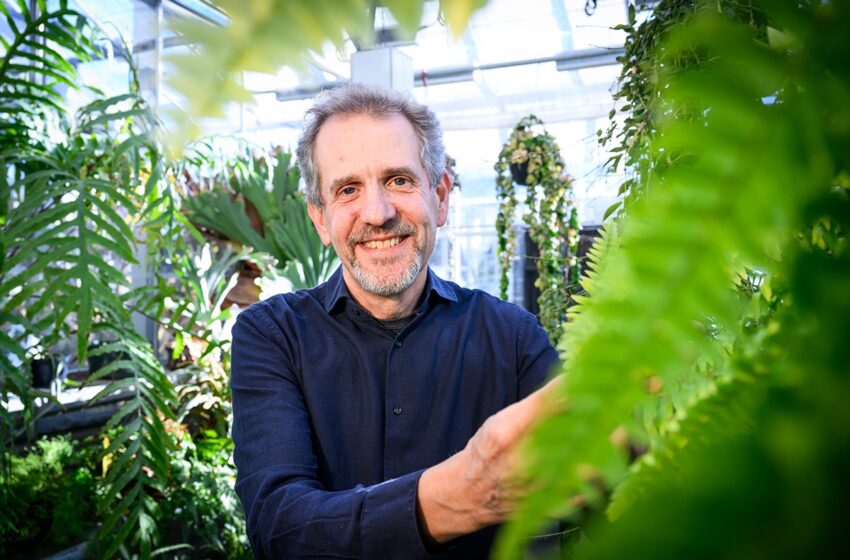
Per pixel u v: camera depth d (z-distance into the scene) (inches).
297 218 145.6
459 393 52.5
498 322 54.6
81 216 74.0
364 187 51.3
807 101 3.4
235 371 50.1
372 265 51.2
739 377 5.6
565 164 113.5
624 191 37.5
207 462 120.8
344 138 51.1
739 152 3.4
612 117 47.3
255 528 39.1
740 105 3.4
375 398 50.7
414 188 51.9
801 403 3.0
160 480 81.0
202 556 114.3
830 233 7.5
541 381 52.6
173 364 141.2
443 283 56.5
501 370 53.0
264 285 138.9
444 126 240.1
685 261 3.5
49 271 71.7
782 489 2.5
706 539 2.4
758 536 2.5
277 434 44.9
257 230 152.6
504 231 122.7
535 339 54.6
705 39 3.4
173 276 137.5
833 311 3.2
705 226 3.5
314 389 50.3
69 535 101.0
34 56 80.0
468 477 21.8
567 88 219.6
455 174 166.1
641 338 3.5
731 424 5.8
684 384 8.8
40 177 75.9
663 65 17.1
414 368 51.5
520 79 215.9
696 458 2.9
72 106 115.4
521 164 119.3
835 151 3.4
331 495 33.9
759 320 10.6
